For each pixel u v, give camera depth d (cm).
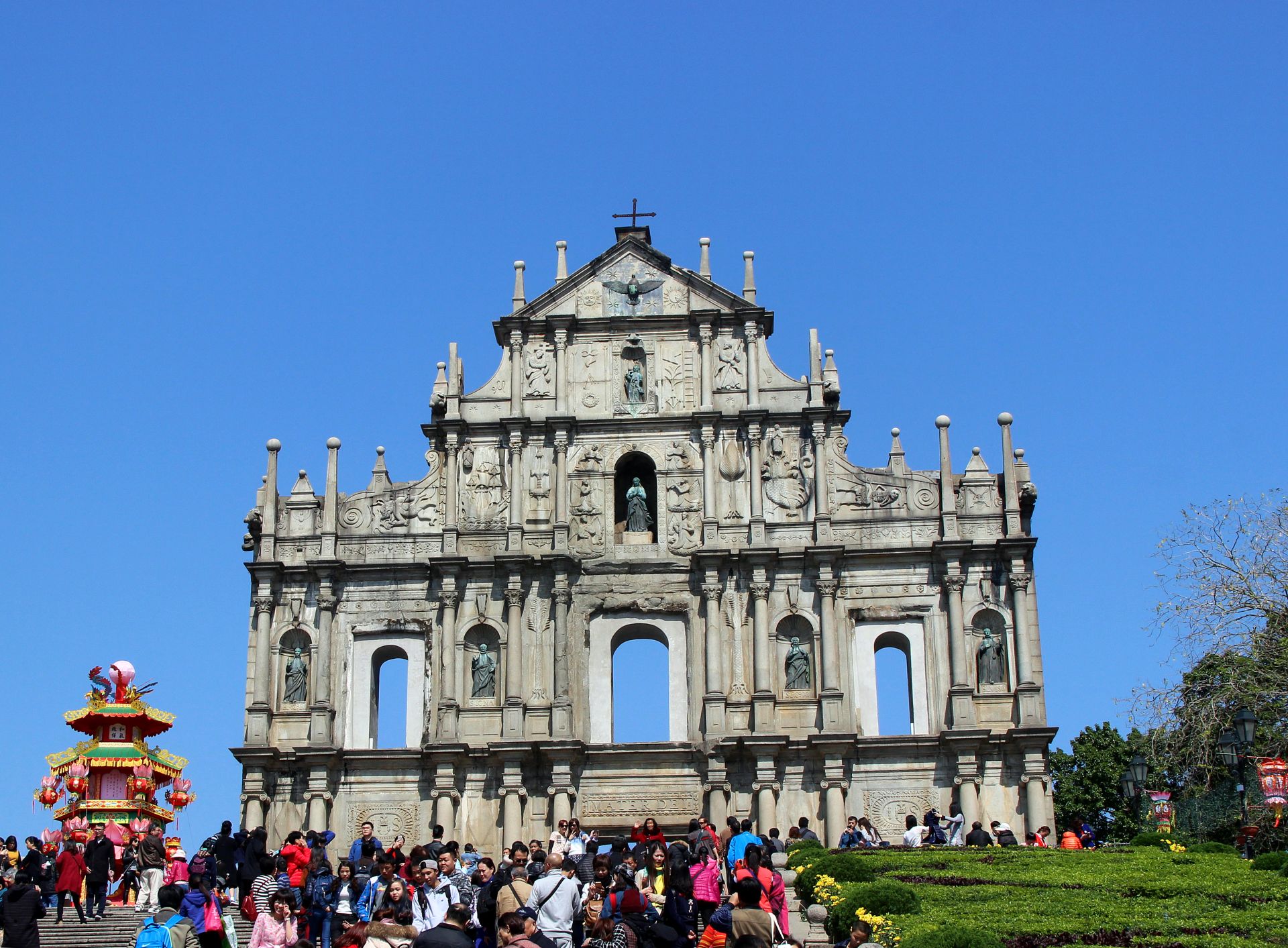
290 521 7331
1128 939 3666
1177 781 6988
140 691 6606
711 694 6981
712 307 7525
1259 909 4081
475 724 7044
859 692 7044
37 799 6494
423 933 2875
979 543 7100
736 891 3259
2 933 4009
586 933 3834
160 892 3441
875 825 6806
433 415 7538
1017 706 6912
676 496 7312
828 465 7288
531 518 7294
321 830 6881
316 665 7106
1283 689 6425
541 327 7550
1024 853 5391
